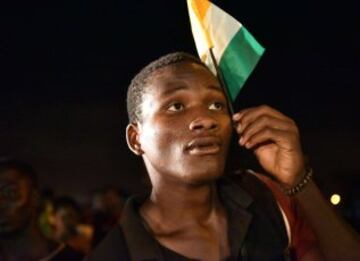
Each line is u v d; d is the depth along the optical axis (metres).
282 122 1.46
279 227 1.48
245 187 1.54
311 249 1.50
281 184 1.49
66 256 2.78
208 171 1.34
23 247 2.84
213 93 1.38
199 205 1.41
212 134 1.34
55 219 4.66
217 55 1.53
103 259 1.40
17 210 2.83
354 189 5.47
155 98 1.37
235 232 1.42
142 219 1.44
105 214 4.52
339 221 1.47
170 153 1.35
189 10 1.56
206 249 1.41
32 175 2.92
